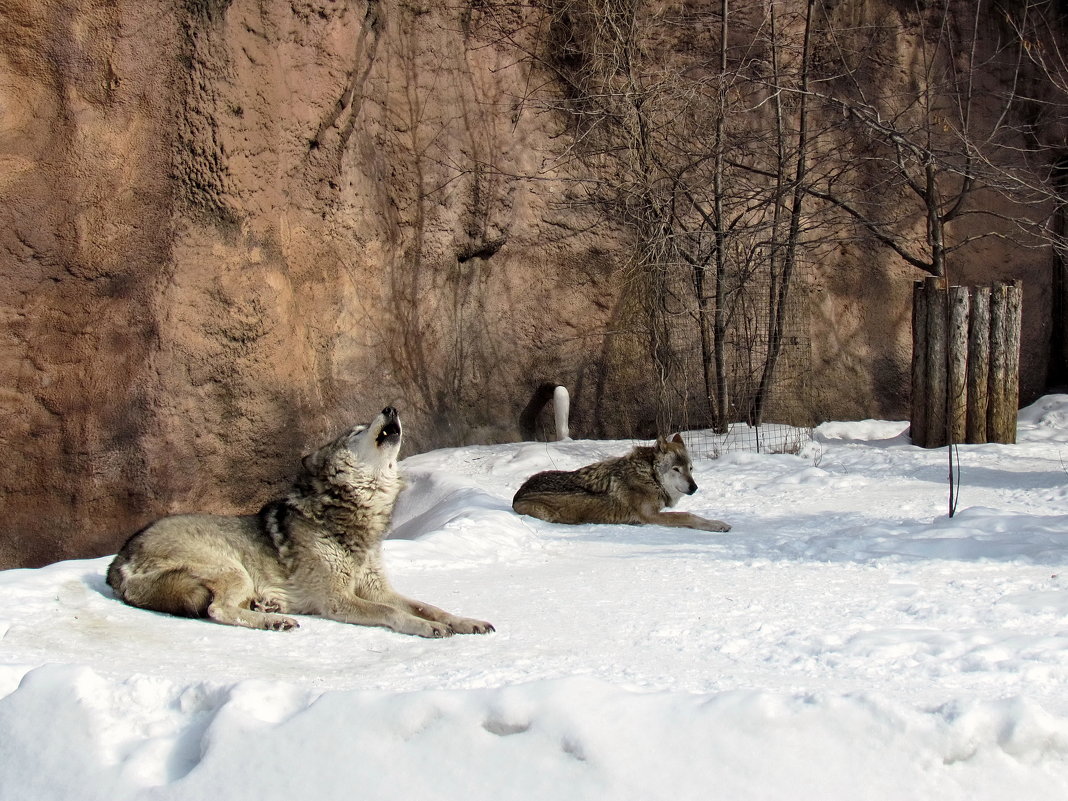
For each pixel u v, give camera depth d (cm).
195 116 1158
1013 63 1961
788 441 1523
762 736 320
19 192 1065
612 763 312
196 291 1171
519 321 1725
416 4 1571
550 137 1738
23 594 555
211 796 317
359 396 1462
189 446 1166
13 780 336
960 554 723
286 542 581
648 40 1711
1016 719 322
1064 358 2031
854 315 1888
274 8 1261
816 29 1769
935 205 1659
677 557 781
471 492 1110
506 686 344
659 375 1666
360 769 320
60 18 1073
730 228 1593
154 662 445
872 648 463
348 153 1442
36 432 1080
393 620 545
